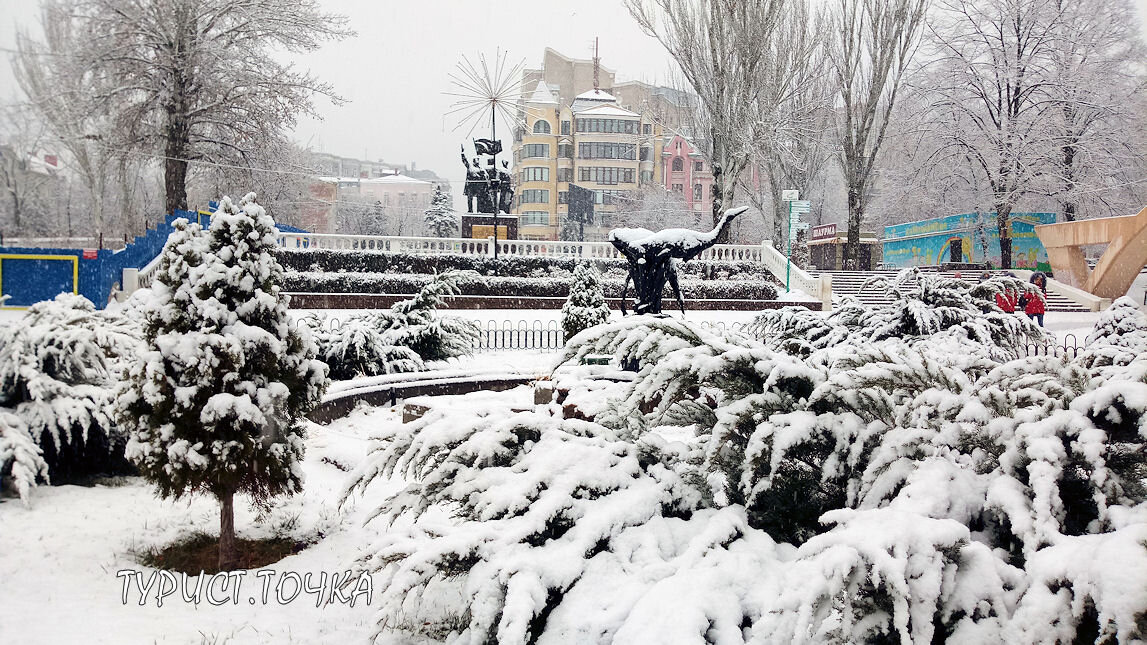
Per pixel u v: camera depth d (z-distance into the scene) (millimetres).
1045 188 35906
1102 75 33906
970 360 4406
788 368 3719
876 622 2883
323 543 6277
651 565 3197
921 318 11297
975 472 3502
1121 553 2572
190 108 30828
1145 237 26016
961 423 3533
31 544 6059
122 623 4652
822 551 2904
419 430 4238
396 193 103562
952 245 39906
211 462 5527
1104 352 4625
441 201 64812
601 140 78000
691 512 3789
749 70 34625
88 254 25297
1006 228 35125
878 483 3410
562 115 79375
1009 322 11508
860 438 3568
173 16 29125
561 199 79500
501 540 3285
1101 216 38312
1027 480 3344
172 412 5531
